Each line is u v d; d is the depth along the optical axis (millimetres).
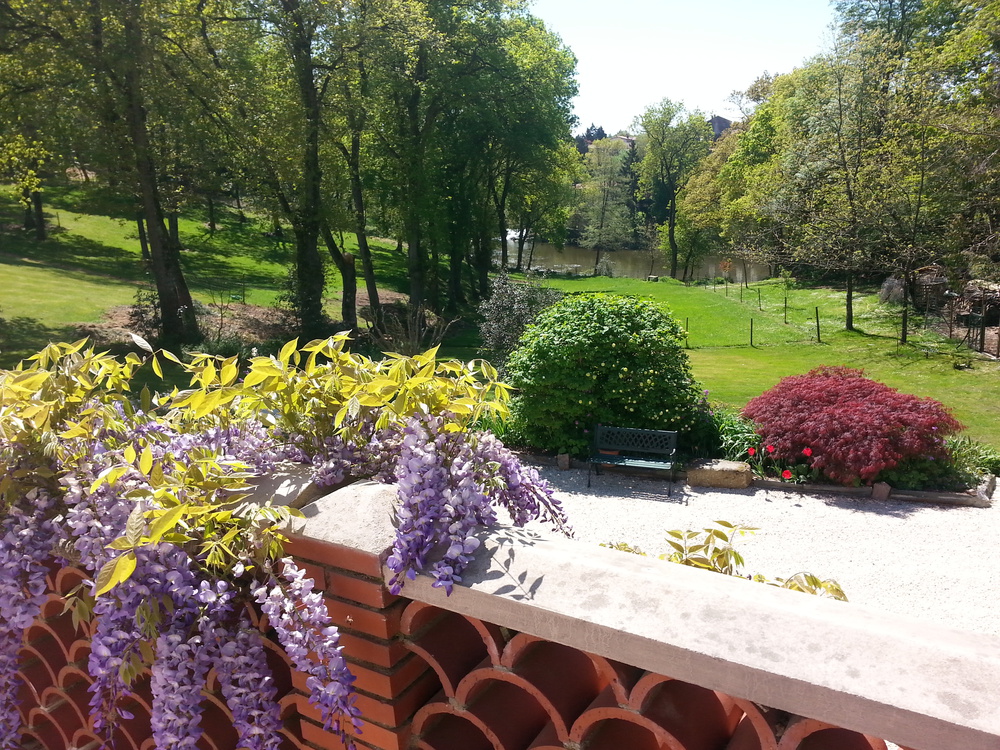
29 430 1675
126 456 1463
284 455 1765
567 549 1270
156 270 17938
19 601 1652
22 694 2000
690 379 9922
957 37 18609
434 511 1291
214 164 17688
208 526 1405
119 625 1413
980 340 18703
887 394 9109
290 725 1601
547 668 1233
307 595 1227
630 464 8781
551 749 1220
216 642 1402
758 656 931
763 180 31016
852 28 23281
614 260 62438
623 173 63312
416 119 23609
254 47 18609
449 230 27984
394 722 1354
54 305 20375
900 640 935
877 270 21797
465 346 22484
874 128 21953
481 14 23562
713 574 1181
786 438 8812
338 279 32719
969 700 816
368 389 1523
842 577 6324
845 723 863
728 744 1151
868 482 8328
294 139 17562
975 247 18188
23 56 14531
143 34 15039
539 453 9828
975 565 6492
